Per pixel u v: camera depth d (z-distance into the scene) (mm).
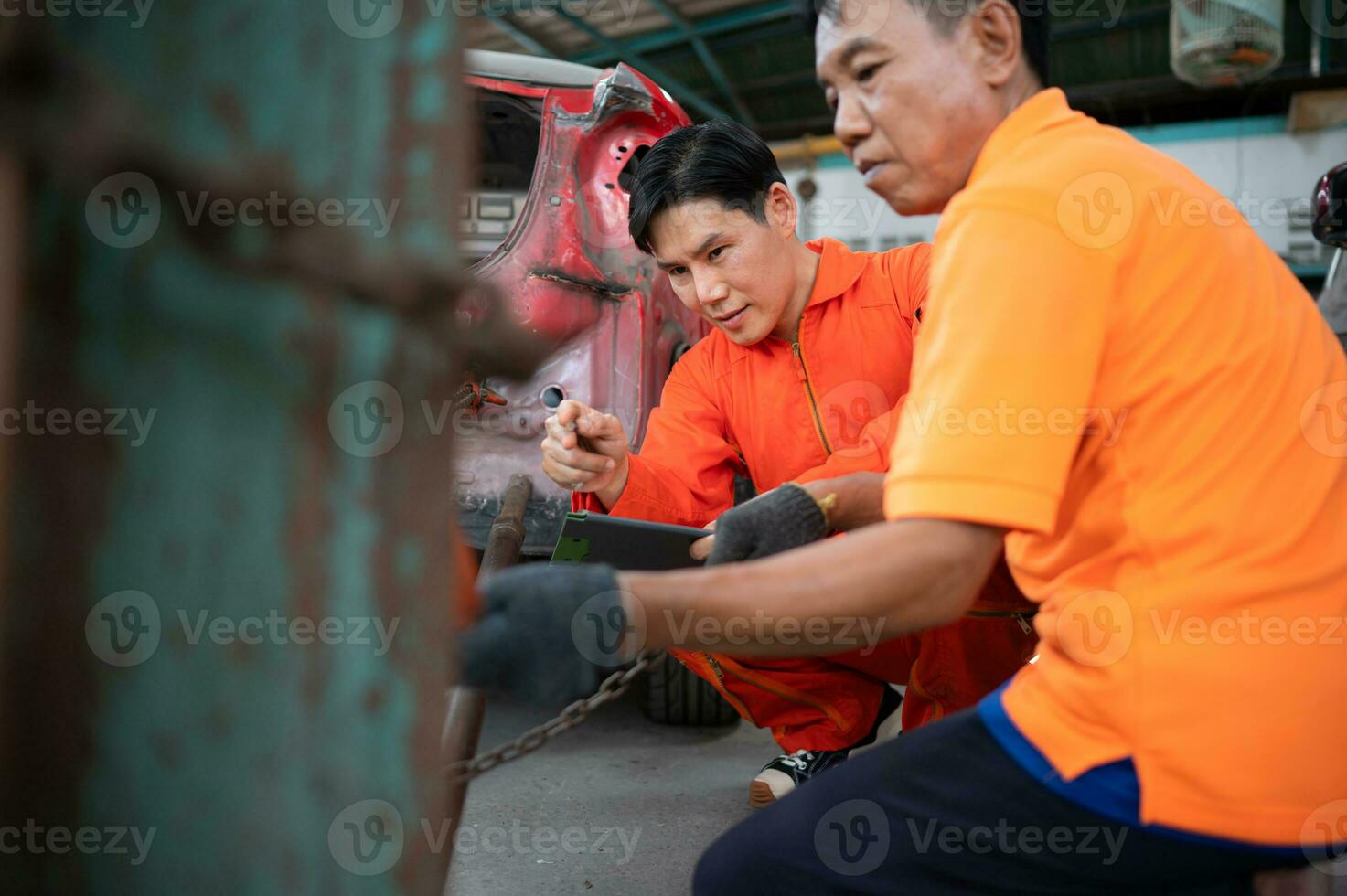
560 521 1998
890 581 662
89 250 448
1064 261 700
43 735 477
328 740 491
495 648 623
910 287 1641
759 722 1701
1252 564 690
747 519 890
